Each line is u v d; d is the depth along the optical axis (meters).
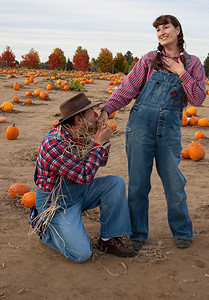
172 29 3.04
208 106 15.91
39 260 3.15
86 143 3.22
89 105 2.98
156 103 3.18
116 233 3.24
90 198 3.36
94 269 3.03
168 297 2.65
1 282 2.77
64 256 3.25
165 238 3.66
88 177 3.04
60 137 3.07
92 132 3.25
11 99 15.05
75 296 2.63
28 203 4.32
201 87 3.09
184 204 3.38
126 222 3.26
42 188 3.17
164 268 3.07
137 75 3.30
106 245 3.30
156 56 3.15
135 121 3.27
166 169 3.30
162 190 5.21
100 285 2.79
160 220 4.12
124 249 3.25
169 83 3.13
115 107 3.36
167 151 3.24
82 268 3.04
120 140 8.07
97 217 4.14
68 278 2.87
